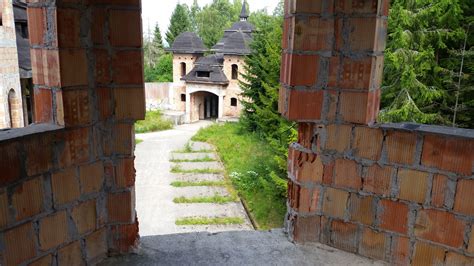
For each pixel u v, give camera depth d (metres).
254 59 18.19
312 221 2.50
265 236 2.62
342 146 2.31
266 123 15.27
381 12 2.13
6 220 1.81
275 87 14.62
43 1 1.90
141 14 2.13
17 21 12.24
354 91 2.21
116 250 2.39
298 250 2.46
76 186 2.12
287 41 2.28
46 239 2.01
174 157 15.98
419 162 2.11
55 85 1.98
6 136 1.79
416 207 2.17
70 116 2.02
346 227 2.41
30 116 12.62
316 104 2.29
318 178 2.41
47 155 1.95
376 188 2.27
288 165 2.57
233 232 2.68
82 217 2.19
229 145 17.12
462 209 2.04
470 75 10.64
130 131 2.25
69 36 1.96
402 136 2.13
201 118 26.55
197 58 26.75
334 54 2.21
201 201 11.28
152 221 9.86
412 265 2.24
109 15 2.07
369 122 2.24
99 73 2.13
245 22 26.66
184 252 2.43
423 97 10.24
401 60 10.05
